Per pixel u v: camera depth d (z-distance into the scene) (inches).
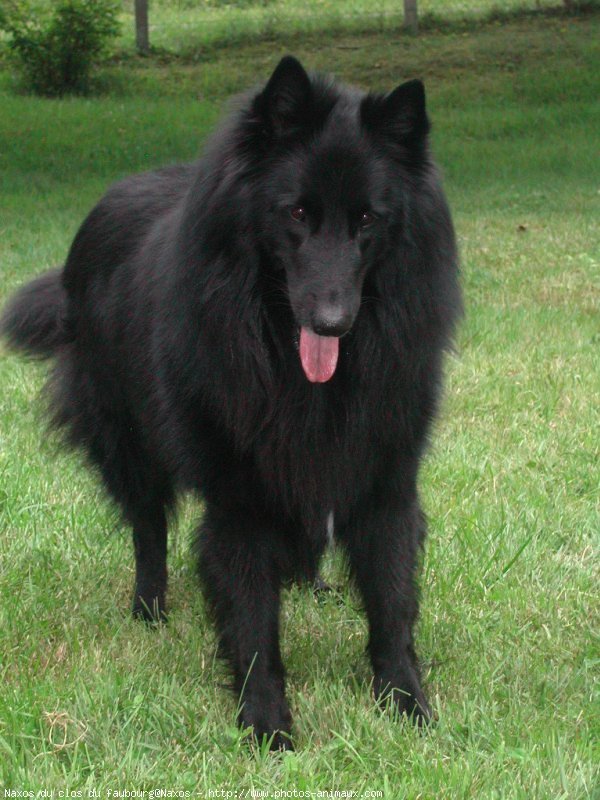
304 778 90.7
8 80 447.2
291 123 92.4
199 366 95.2
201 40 483.5
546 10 482.6
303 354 92.8
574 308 188.1
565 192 289.0
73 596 110.4
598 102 387.5
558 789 89.9
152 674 100.1
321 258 91.9
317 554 99.0
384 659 98.3
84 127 364.5
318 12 509.0
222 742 94.6
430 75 422.6
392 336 94.8
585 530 118.1
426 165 94.3
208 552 97.5
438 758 91.7
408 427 96.7
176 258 95.4
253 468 96.0
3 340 117.7
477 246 236.1
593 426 135.7
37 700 96.8
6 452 129.0
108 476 111.7
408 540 98.3
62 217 255.3
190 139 344.5
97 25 430.9
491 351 163.6
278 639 97.5
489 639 104.4
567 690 99.2
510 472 126.6
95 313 108.6
